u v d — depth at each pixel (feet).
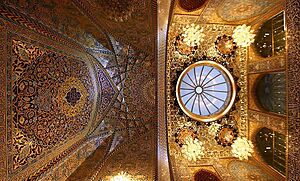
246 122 21.21
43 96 12.30
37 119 11.90
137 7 15.35
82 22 15.06
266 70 18.35
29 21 11.44
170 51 21.43
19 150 10.73
